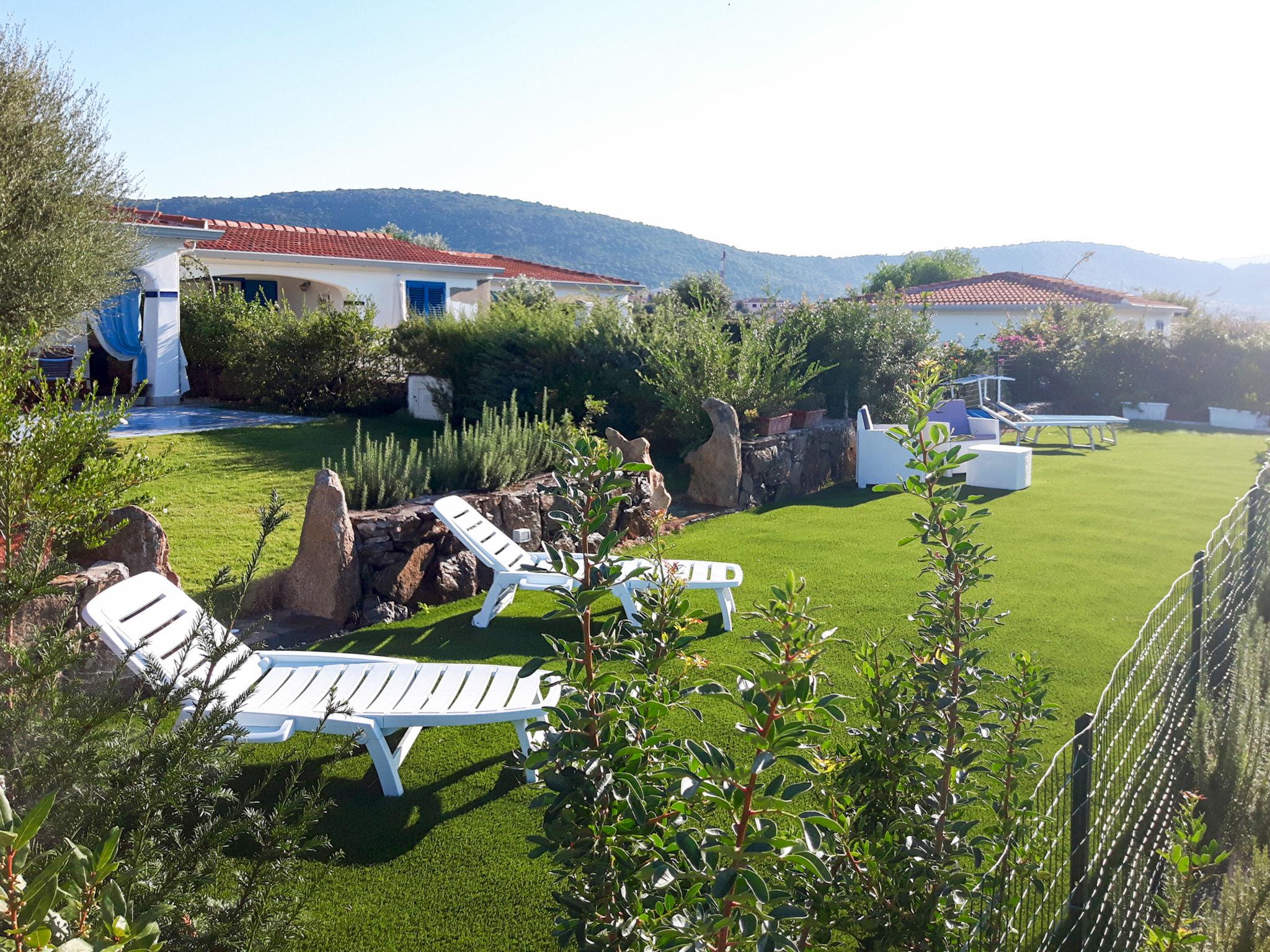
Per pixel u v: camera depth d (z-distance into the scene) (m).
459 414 13.04
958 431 14.56
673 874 1.73
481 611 6.29
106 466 4.66
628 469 2.15
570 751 1.93
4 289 8.47
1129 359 22.89
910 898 2.23
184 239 15.25
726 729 4.55
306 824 1.93
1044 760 4.25
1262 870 2.91
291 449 10.69
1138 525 9.94
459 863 3.52
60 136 8.98
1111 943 3.02
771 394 12.38
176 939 1.67
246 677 4.28
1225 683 5.07
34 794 1.66
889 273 51.19
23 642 3.95
